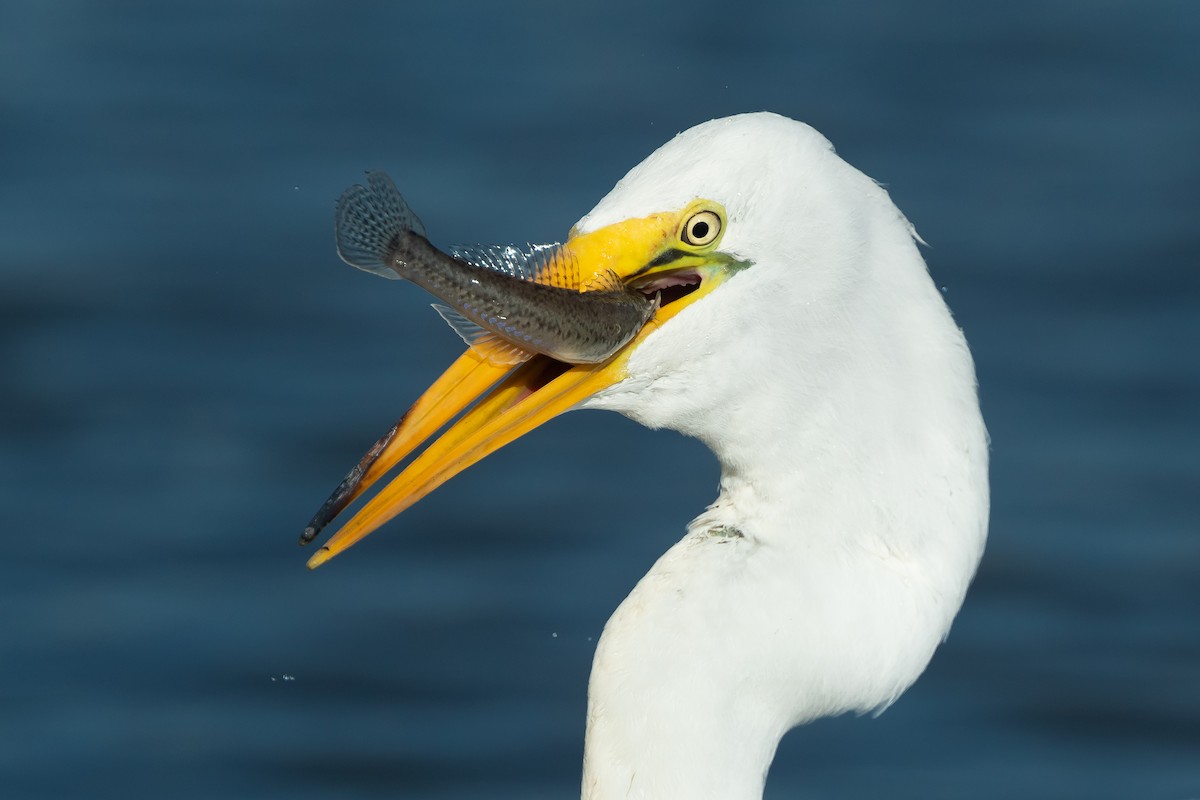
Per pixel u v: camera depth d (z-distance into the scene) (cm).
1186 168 2180
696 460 1647
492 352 600
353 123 2261
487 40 2547
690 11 2666
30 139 2230
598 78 2402
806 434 610
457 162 2117
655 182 607
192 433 1677
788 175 600
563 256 603
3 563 1503
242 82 2402
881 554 607
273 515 1561
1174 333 1816
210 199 2086
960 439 606
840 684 598
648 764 591
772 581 600
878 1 2712
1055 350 1783
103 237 2008
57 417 1692
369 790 1273
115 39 2547
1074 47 2553
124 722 1340
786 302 605
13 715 1344
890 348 604
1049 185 2136
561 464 1638
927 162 2202
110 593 1473
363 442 1655
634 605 608
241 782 1282
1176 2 2720
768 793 1252
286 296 1906
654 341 613
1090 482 1579
